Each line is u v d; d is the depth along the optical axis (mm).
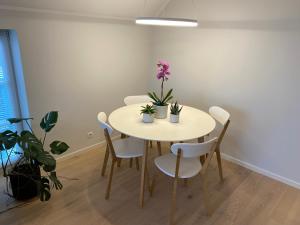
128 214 2020
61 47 2467
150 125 2137
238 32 2480
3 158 2438
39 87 2410
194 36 2865
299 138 2318
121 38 3014
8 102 2432
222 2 2525
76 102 2781
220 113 2402
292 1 2078
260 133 2580
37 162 2033
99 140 3178
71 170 2617
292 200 2250
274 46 2268
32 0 2041
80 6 2395
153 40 3371
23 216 1952
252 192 2344
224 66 2680
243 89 2592
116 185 2387
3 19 2004
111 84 3096
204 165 1925
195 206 2133
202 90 2965
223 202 2191
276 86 2344
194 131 2025
